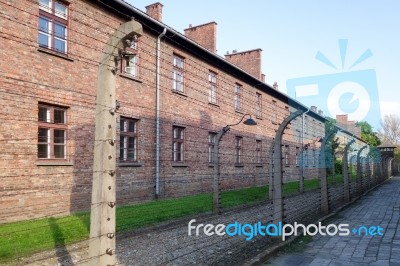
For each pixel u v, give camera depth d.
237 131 21.09
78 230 8.05
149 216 10.13
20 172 9.53
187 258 6.47
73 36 11.22
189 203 13.05
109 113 3.37
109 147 3.34
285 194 18.20
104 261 3.23
